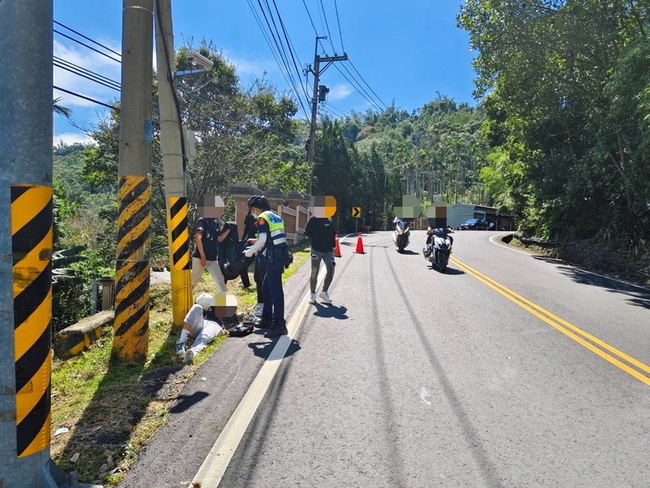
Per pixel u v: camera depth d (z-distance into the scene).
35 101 2.86
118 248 5.38
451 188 93.31
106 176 18.58
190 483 3.19
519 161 22.28
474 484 3.25
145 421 4.00
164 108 6.21
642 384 5.07
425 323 7.27
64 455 3.48
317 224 8.34
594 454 3.66
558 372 5.36
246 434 3.82
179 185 6.29
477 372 5.29
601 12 14.23
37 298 2.84
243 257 7.34
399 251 16.97
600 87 15.59
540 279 12.27
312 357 5.63
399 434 3.89
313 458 3.52
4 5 2.81
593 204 18.70
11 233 2.79
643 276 13.41
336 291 9.54
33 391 2.81
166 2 6.06
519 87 17.16
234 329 6.44
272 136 23.34
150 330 6.57
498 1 14.92
